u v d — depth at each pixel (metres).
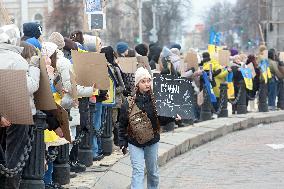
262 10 100.19
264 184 18.30
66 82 16.22
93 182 17.08
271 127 33.00
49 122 14.96
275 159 22.62
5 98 12.66
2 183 13.48
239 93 34.84
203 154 23.86
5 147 13.66
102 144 21.42
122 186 16.80
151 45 31.06
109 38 141.50
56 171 16.69
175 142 23.81
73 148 18.34
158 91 16.52
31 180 14.53
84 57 17.75
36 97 14.19
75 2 111.94
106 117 21.45
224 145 26.31
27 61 14.21
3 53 13.38
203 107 31.47
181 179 19.11
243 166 21.25
